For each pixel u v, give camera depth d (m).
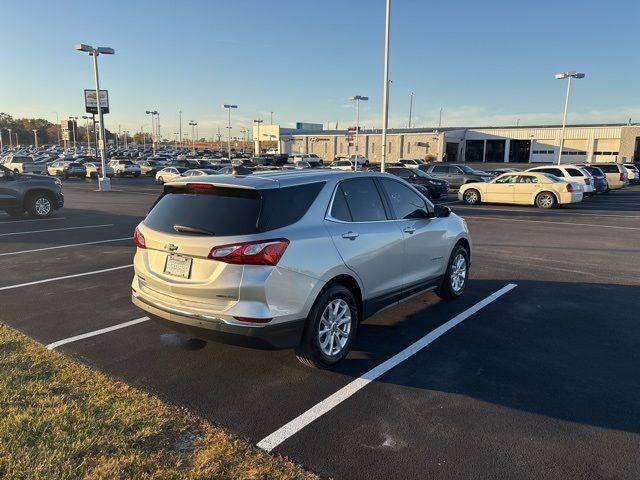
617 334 5.25
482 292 6.88
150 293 4.28
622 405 3.77
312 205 4.20
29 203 15.20
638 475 2.94
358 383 4.12
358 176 4.82
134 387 3.99
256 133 95.81
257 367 4.41
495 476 2.92
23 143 160.75
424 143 72.94
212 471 2.91
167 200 4.36
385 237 4.81
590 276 7.88
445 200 24.20
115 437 3.21
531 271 8.23
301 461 3.05
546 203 20.08
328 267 4.12
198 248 3.84
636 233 12.86
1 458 2.94
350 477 2.90
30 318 5.71
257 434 3.34
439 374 4.29
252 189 3.87
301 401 3.81
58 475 2.81
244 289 3.70
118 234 12.17
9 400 3.64
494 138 72.56
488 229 13.65
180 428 3.38
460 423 3.51
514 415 3.62
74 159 56.78
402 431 3.40
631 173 36.62
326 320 4.26
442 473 2.95
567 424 3.50
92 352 4.72
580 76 39.66
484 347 4.89
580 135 65.50
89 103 36.75
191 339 5.05
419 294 5.64
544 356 4.68
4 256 9.31
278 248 3.77
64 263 8.70
